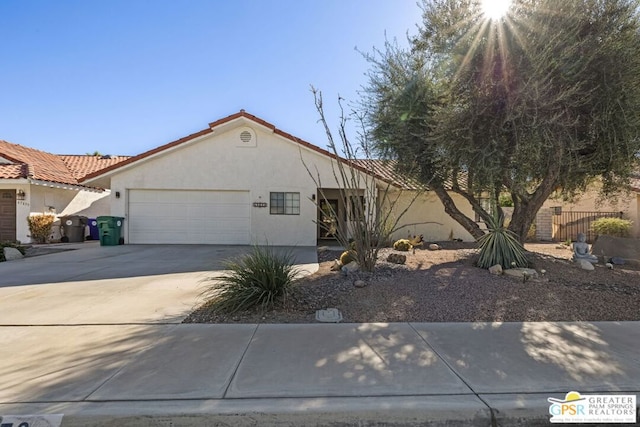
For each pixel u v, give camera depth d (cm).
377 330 496
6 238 1623
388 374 369
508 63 765
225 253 1258
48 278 830
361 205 823
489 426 310
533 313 564
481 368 383
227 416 304
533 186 1111
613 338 468
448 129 823
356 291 668
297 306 592
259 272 598
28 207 1619
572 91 696
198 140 1523
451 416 310
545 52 716
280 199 1548
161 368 381
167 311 580
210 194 1555
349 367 384
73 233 1752
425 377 362
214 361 398
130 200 1541
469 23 847
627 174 902
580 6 743
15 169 1639
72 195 1900
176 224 1550
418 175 1020
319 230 1983
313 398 325
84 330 495
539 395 333
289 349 431
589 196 1525
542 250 1311
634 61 730
